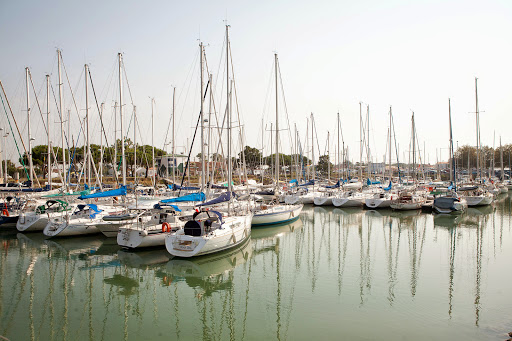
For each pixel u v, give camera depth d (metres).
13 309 13.48
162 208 22.22
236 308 13.74
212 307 13.88
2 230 26.50
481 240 24.70
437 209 37.12
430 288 15.40
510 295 14.45
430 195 45.03
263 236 27.31
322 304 13.87
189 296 15.04
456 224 31.05
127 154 57.75
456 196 38.09
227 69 25.72
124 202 28.47
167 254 20.09
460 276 16.97
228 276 17.67
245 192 36.22
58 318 12.77
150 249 20.64
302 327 11.90
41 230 25.53
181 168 57.56
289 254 21.97
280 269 18.83
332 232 28.67
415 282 16.22
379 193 42.47
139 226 20.84
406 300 14.05
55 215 25.67
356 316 12.66
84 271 17.88
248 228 24.58
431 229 29.00
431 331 11.35
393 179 73.31
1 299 14.41
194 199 22.88
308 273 18.02
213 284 16.50
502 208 41.06
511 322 11.95
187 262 18.80
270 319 12.65
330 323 12.13
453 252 21.58
